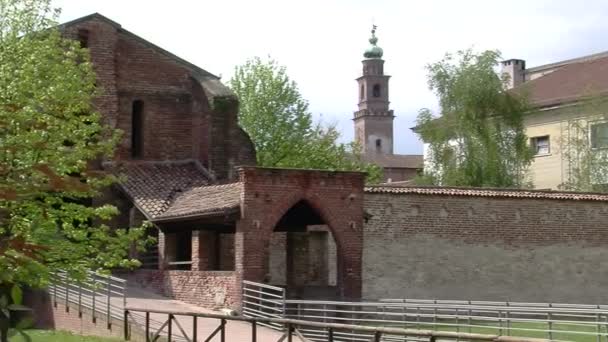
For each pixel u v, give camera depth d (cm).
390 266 3712
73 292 3212
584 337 3083
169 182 4200
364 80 15825
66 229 2411
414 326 3206
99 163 4253
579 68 7100
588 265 4012
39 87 2792
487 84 5791
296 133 7044
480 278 3838
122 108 4469
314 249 3766
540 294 3919
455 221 3834
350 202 3381
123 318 2816
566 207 4003
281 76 7112
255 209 3225
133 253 3894
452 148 5822
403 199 3769
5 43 3206
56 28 3506
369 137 15688
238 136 4409
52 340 2730
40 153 1664
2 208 734
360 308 3347
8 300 647
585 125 6159
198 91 4541
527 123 6688
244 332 2764
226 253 3819
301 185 3303
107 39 4441
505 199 3912
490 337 1298
